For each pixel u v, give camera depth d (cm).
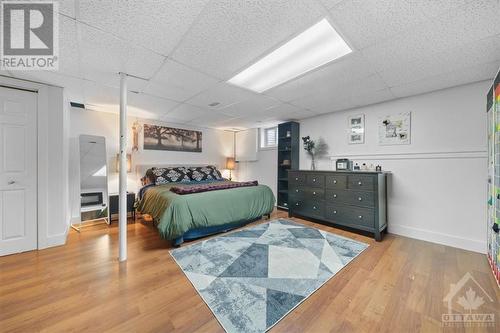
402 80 241
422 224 282
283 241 271
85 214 347
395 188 307
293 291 167
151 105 343
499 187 180
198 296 160
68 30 152
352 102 323
